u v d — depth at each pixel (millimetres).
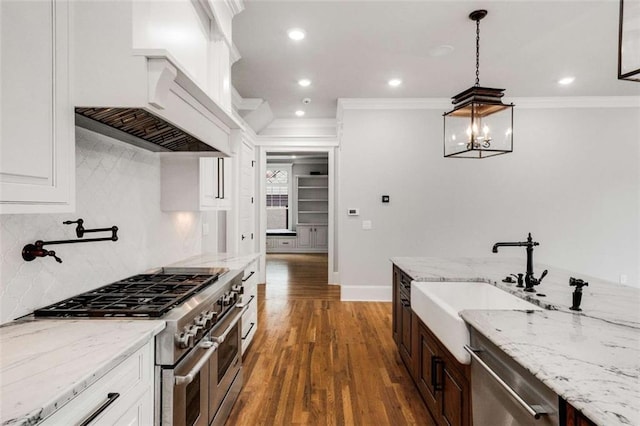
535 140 4793
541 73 3895
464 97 2697
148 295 1598
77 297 1557
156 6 1405
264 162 5895
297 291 5434
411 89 4391
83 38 1205
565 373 946
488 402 1353
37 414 703
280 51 3326
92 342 1080
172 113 1403
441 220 4844
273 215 10625
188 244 2975
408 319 2619
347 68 3734
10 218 1261
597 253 4840
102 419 947
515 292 1935
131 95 1211
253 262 2973
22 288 1314
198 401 1566
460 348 1541
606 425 719
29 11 999
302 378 2652
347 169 4844
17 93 955
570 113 4777
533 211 4828
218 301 1853
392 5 2582
